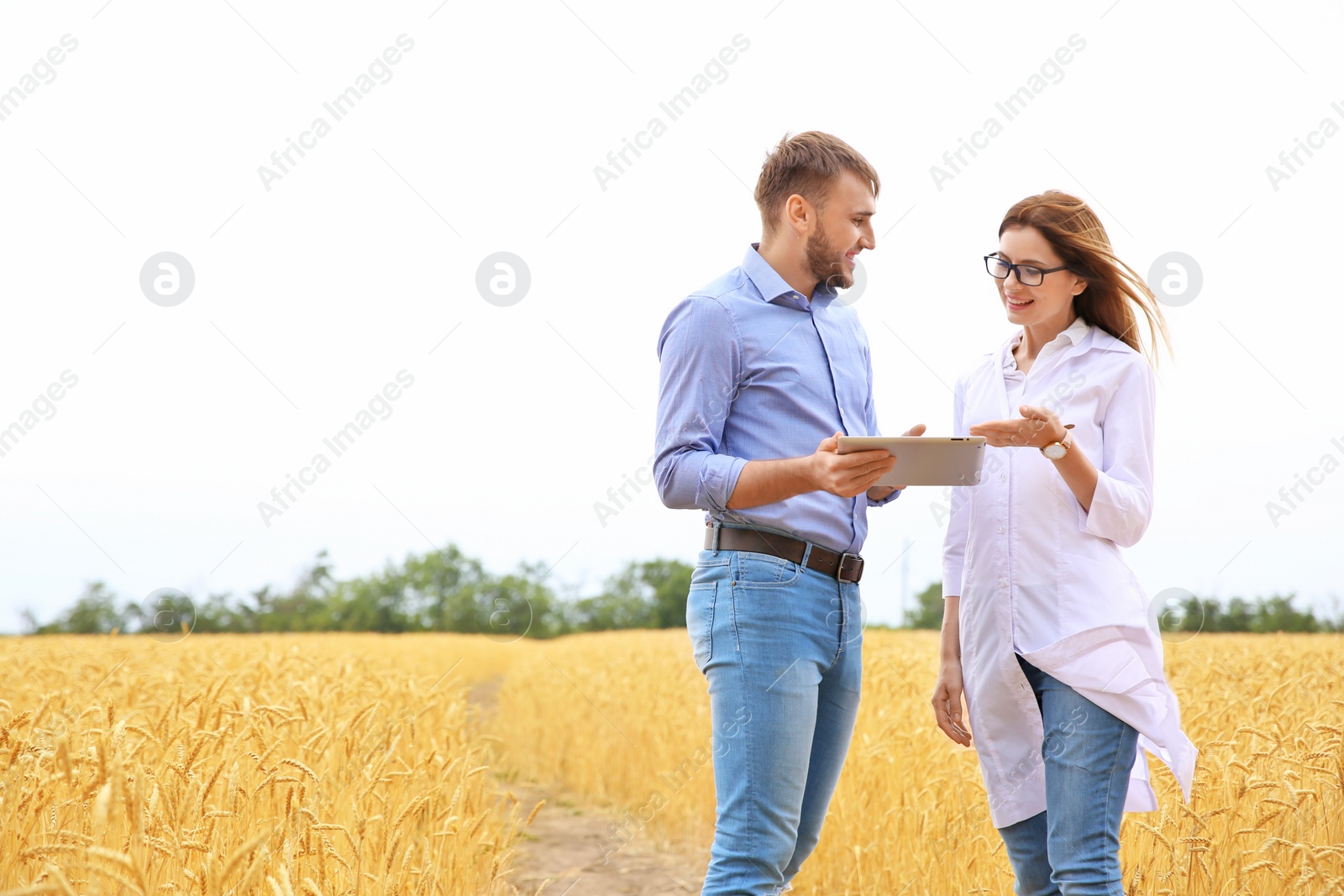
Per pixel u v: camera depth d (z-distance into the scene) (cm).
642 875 457
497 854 320
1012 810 239
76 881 196
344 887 222
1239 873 263
